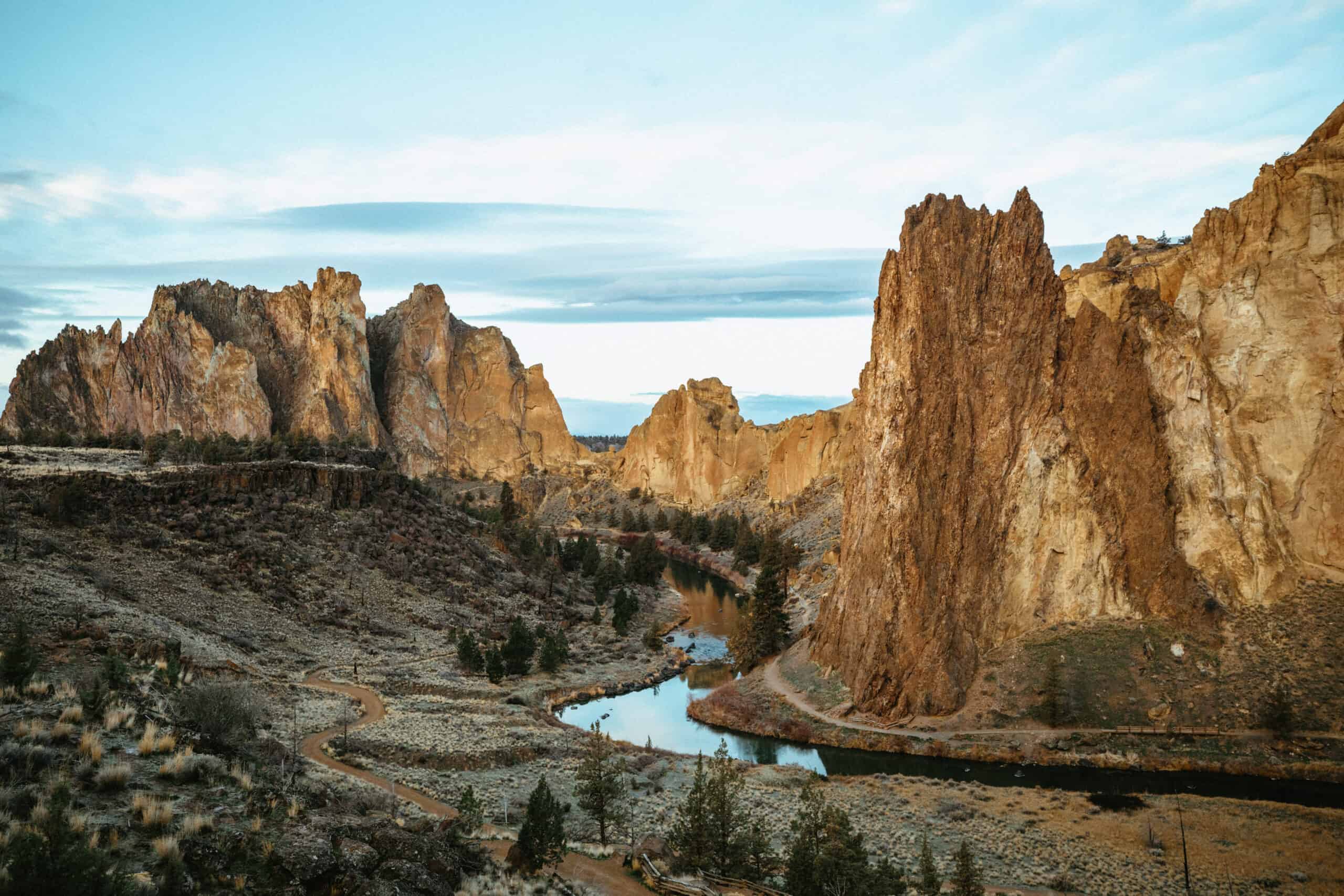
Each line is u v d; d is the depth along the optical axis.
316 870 27.72
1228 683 82.12
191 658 70.25
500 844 45.94
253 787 33.59
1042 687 87.00
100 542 101.38
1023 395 99.31
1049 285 101.56
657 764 74.00
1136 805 66.62
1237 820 62.56
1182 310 100.12
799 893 44.06
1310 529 88.62
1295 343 91.25
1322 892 51.97
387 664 99.06
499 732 77.19
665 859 48.06
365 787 49.03
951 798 69.38
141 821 27.95
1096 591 93.06
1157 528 92.69
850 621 101.50
